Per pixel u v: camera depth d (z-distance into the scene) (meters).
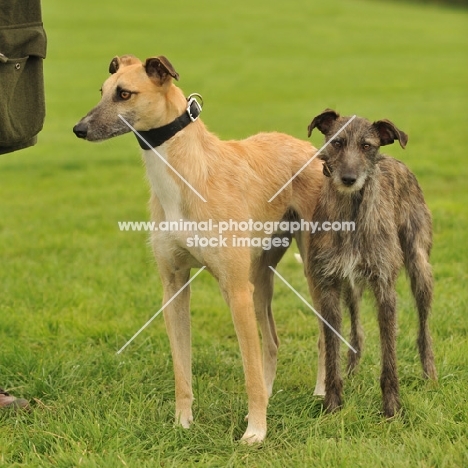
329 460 7.18
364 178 8.24
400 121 29.77
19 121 8.71
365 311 12.06
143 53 49.06
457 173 21.16
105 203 19.34
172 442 7.76
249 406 8.02
